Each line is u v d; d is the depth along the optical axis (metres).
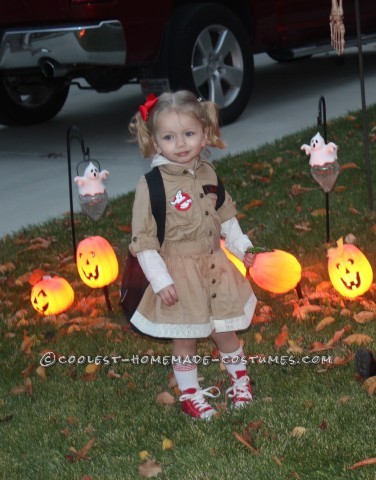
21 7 7.20
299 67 10.84
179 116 3.84
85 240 4.85
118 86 7.82
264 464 3.63
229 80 8.00
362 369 3.99
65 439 3.94
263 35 8.35
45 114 9.09
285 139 7.31
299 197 6.02
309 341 4.40
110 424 3.99
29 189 6.84
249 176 6.48
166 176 3.91
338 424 3.78
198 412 3.97
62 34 7.07
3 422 4.09
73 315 4.89
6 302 5.07
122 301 3.99
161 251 3.95
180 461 3.71
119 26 7.07
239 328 3.94
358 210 5.67
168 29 7.51
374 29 9.34
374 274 4.88
